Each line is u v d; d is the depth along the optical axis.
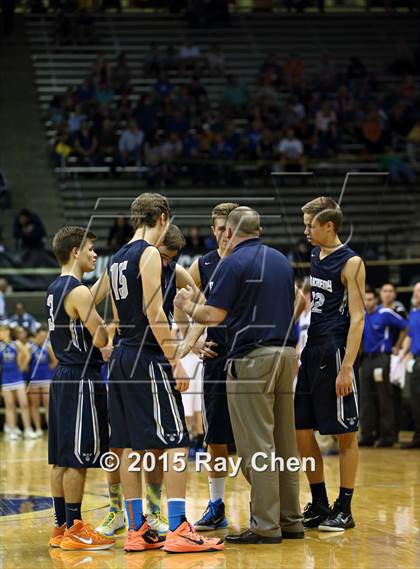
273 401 6.60
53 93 24.81
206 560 5.98
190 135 22.39
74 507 6.49
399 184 21.55
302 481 9.33
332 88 24.94
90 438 6.53
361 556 6.04
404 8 28.31
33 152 23.39
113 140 22.09
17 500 8.73
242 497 8.51
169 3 27.31
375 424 13.80
